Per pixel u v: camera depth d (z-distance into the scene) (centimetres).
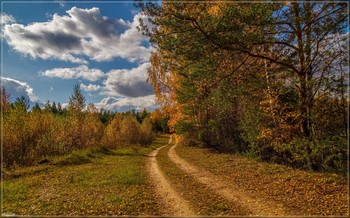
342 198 656
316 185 800
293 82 1026
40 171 1165
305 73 1024
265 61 1154
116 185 905
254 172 1110
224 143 2108
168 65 1101
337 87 884
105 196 754
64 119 2069
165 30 932
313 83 943
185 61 1044
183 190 873
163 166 1421
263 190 823
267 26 867
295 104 1088
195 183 976
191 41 876
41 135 1692
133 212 624
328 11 880
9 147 1326
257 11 757
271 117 1245
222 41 856
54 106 3666
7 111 1535
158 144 3806
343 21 855
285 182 888
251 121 1345
